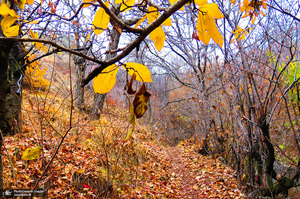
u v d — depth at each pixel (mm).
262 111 3004
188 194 4348
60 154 2848
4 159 2340
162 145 8852
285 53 3432
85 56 257
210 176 4922
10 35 272
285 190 3059
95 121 4211
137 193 3424
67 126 3457
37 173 2375
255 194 3396
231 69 3316
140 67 267
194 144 8297
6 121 2873
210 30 315
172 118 13211
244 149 3793
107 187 2611
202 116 6129
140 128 8625
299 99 2926
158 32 328
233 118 4105
